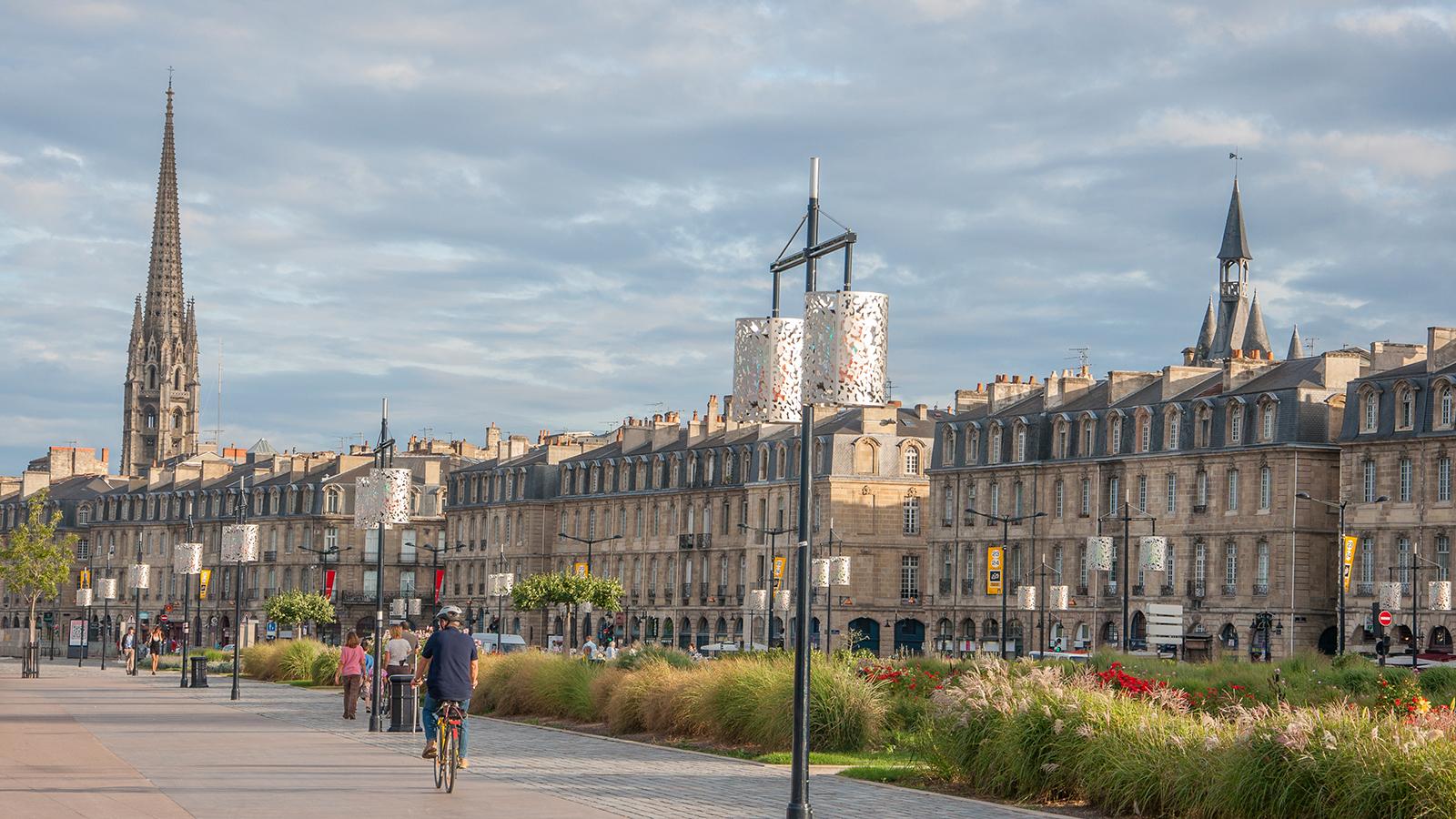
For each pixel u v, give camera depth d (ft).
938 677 157.38
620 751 133.59
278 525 588.50
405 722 147.84
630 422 540.11
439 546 587.27
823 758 125.39
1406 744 84.12
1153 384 382.42
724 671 145.38
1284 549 337.11
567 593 402.31
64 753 123.54
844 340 84.79
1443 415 315.78
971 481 412.16
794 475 440.45
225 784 101.60
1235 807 88.84
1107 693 106.93
